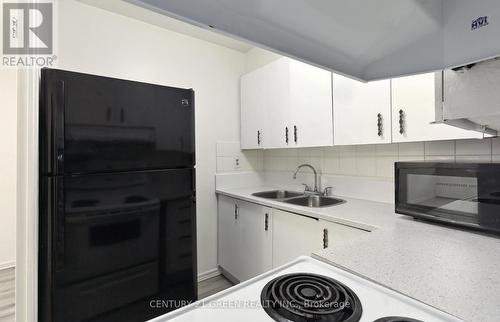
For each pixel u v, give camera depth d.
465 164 1.02
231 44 2.57
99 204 1.24
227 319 0.53
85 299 1.19
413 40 0.54
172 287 1.51
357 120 1.60
